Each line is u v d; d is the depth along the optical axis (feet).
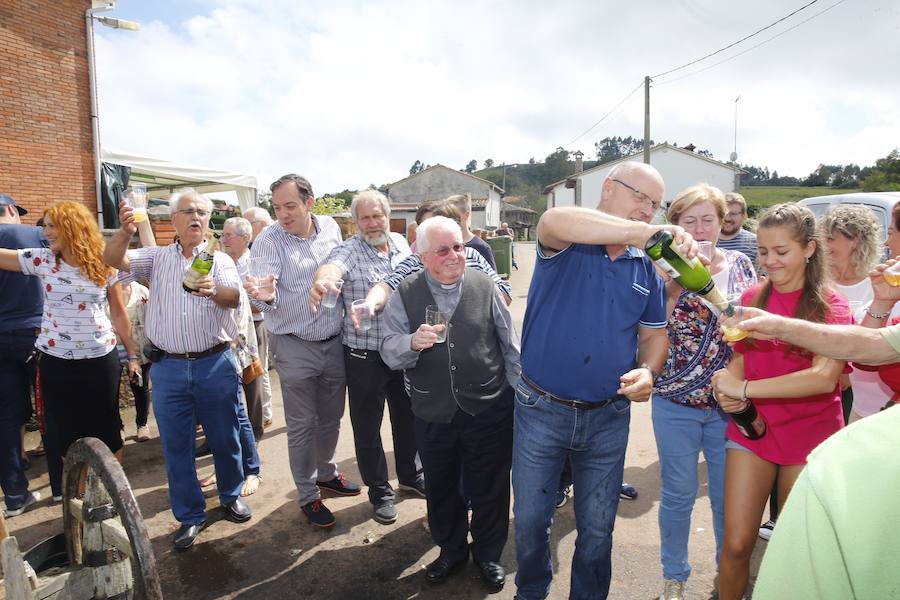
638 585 8.86
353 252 10.58
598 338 6.61
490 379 8.24
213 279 9.51
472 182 181.27
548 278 6.73
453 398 8.19
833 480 2.19
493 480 8.59
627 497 11.48
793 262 6.46
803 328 5.09
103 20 33.17
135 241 24.04
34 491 12.14
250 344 14.35
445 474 8.73
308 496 10.64
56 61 31.71
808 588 2.18
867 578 2.01
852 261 9.78
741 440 6.83
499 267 54.90
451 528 9.06
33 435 15.20
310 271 10.46
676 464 7.79
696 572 9.11
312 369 10.43
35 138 31.09
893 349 4.80
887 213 15.26
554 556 9.74
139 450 14.39
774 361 6.57
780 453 6.52
